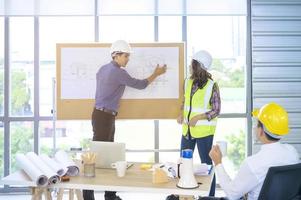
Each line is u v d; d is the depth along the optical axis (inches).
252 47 157.9
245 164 68.6
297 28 158.9
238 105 165.0
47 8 154.0
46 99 163.2
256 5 157.6
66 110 148.6
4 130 161.0
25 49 161.3
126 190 73.4
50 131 163.8
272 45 158.4
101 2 154.6
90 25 160.6
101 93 130.6
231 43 163.8
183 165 73.9
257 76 158.6
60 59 148.3
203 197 82.4
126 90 147.9
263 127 68.6
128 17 160.9
